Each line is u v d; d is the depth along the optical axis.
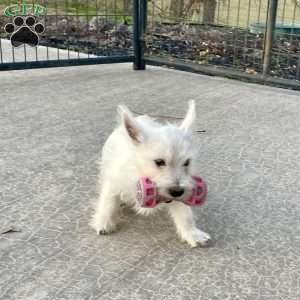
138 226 0.71
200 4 1.67
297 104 1.32
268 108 1.27
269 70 1.42
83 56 1.71
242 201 0.79
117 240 0.67
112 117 1.15
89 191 0.80
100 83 1.46
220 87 1.46
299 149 1.01
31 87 1.40
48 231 0.68
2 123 1.10
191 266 0.62
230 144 1.02
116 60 1.60
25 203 0.76
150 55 1.62
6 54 1.72
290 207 0.77
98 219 0.69
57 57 1.70
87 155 0.94
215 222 0.72
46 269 0.60
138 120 0.67
